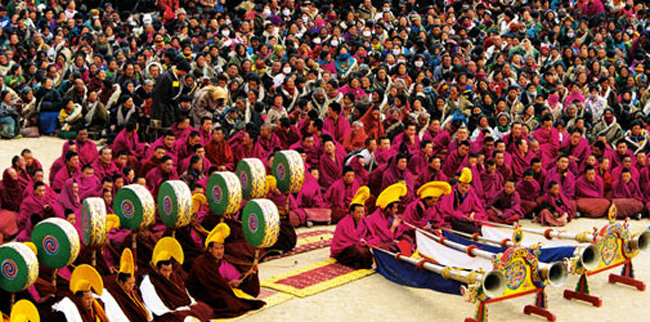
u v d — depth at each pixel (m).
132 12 29.16
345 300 10.89
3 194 14.22
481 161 16.94
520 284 10.16
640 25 31.02
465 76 21.41
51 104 20.84
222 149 16.67
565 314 10.66
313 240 14.10
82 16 27.08
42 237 9.20
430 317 10.35
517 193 16.27
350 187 15.67
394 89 20.77
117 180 13.75
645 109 24.22
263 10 28.12
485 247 12.77
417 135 19.80
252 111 19.02
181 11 27.11
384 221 12.96
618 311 10.83
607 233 11.37
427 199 13.80
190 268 11.41
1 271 8.81
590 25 30.69
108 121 20.61
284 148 18.14
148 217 10.78
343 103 20.42
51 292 9.66
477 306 9.87
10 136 20.14
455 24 29.12
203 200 12.09
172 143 16.39
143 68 22.33
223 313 10.02
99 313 9.06
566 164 16.91
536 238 13.18
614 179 17.69
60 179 14.92
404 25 28.23
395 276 11.72
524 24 28.19
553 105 22.25
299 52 24.50
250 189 12.40
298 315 10.20
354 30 27.38
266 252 12.64
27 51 23.97
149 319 9.48
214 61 22.48
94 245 9.88
